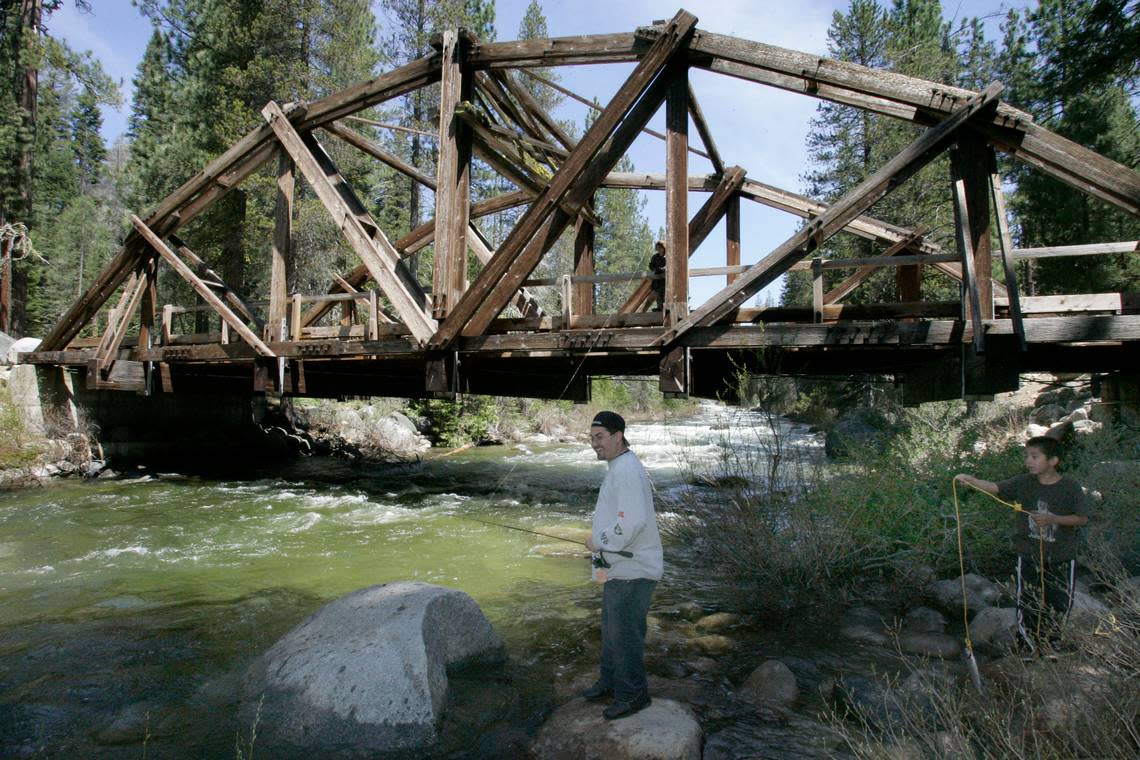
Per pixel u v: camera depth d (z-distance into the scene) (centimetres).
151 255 1402
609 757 334
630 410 3359
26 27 2189
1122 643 321
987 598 534
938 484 678
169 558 787
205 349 1291
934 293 2147
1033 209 1873
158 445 1630
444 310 1010
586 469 1686
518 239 921
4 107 2266
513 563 764
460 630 455
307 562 770
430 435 2309
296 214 2166
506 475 1575
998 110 702
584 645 509
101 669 466
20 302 2330
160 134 2941
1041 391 1936
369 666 386
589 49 934
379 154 1194
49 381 1484
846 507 655
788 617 547
